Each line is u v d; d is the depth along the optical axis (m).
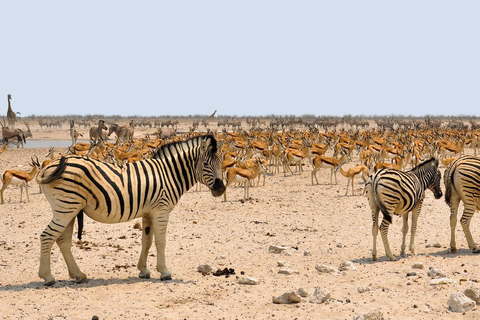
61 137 77.56
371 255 11.80
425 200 18.77
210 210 18.48
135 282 9.83
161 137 60.12
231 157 28.27
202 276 10.29
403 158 28.27
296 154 28.12
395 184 10.89
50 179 9.03
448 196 11.94
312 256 11.90
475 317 7.40
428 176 11.81
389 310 7.80
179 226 15.65
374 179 11.09
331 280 9.62
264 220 16.52
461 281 9.21
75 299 8.67
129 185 9.62
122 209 9.57
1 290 9.25
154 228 9.96
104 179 9.43
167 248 12.95
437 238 13.48
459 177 11.62
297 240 13.67
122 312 7.96
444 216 16.08
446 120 139.88
